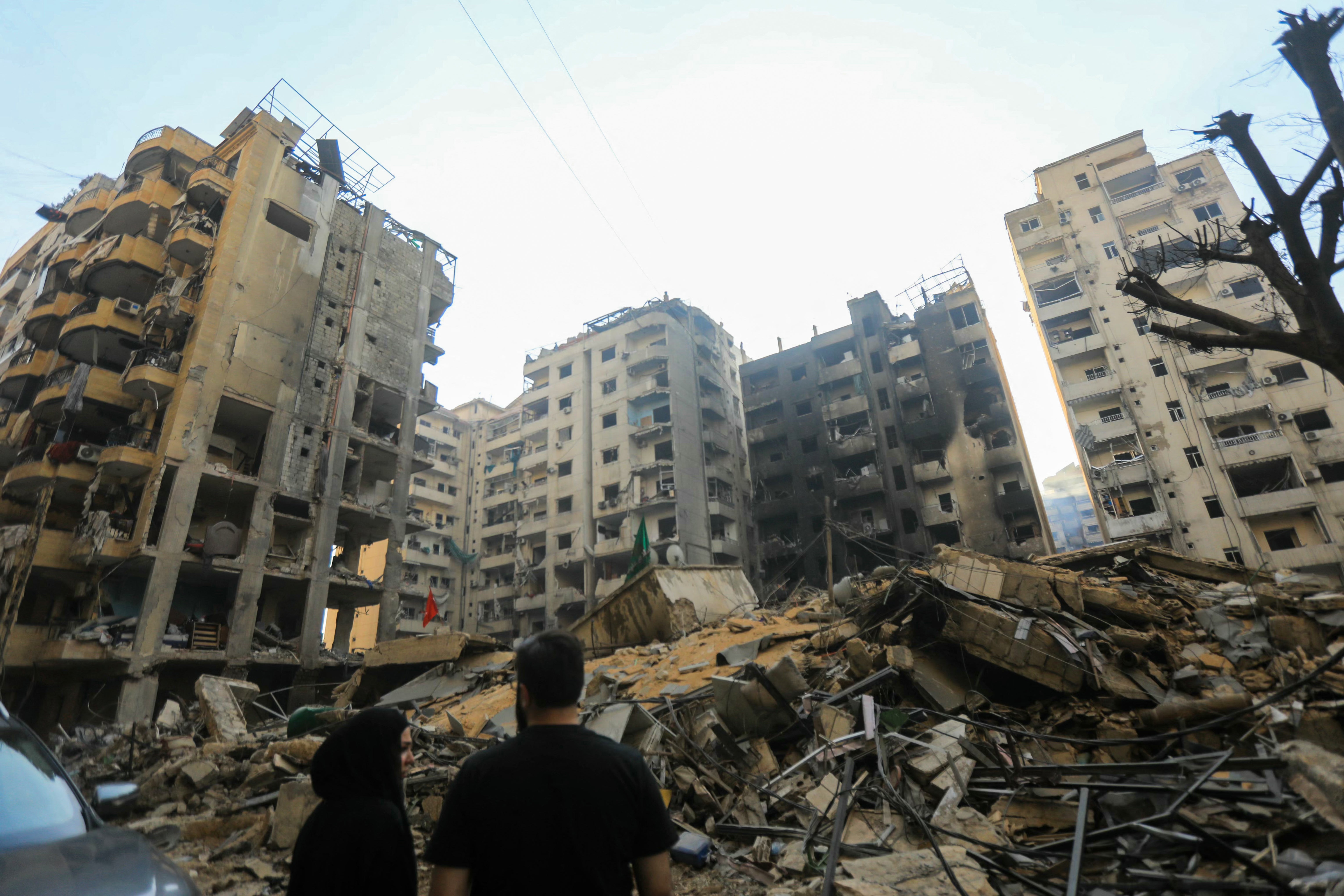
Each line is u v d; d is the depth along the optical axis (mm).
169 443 26875
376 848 2328
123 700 23547
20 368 33844
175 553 25938
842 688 9594
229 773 9438
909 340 46469
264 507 29062
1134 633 8969
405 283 38875
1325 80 6492
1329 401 31484
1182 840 4375
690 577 18641
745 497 54750
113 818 3750
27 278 47281
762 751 8367
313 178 36781
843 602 15594
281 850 7062
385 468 37031
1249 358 33688
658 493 47656
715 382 56281
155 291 32156
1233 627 8906
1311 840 4141
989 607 9812
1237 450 32531
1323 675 7168
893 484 42375
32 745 3754
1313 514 30516
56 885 2658
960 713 8836
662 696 10641
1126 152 41031
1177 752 6883
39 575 26453
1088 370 37656
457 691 15711
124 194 33562
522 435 59312
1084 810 4820
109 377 28891
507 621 54500
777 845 6215
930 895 4270
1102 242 39406
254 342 30625
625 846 1927
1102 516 34844
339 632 33531
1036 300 40750
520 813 1857
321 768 2537
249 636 27266
